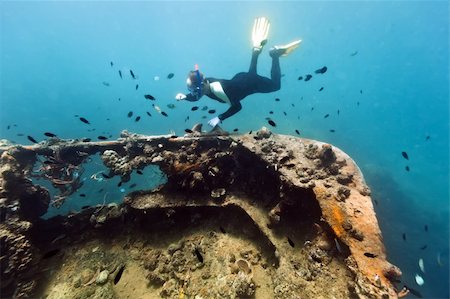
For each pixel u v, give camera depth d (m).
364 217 3.49
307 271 3.39
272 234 4.09
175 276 4.05
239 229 4.61
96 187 10.55
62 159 5.01
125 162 4.95
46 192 5.02
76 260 4.50
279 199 4.43
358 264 2.95
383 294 2.60
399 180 22.75
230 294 3.55
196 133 5.33
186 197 4.80
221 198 4.76
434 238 14.02
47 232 4.88
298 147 4.94
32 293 3.87
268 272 3.91
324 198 3.71
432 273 11.81
